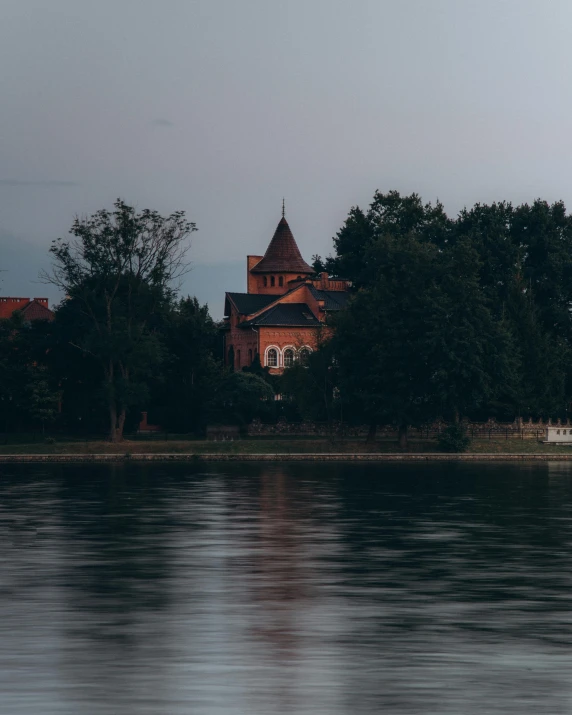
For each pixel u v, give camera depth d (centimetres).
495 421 15725
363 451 15012
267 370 18862
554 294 18288
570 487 9638
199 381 16250
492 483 10162
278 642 3250
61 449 14275
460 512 7375
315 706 2556
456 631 3419
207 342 16562
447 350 14375
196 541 5741
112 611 3738
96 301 14962
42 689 2700
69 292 15025
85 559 5025
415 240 15362
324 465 13288
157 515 7112
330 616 3659
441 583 4353
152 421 16612
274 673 2873
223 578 4478
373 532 6194
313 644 3225
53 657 3044
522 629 3450
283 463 13688
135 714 2486
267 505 7844
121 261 15025
